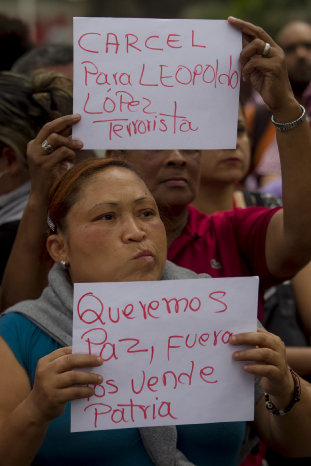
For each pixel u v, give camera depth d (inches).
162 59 72.5
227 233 91.4
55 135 76.5
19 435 59.9
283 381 63.2
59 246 72.2
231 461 71.9
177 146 73.5
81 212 68.1
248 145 117.7
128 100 72.6
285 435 69.0
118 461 67.5
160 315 62.2
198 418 63.2
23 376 68.8
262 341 62.1
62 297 71.3
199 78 73.1
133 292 61.6
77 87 71.8
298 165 75.0
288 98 72.7
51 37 522.9
